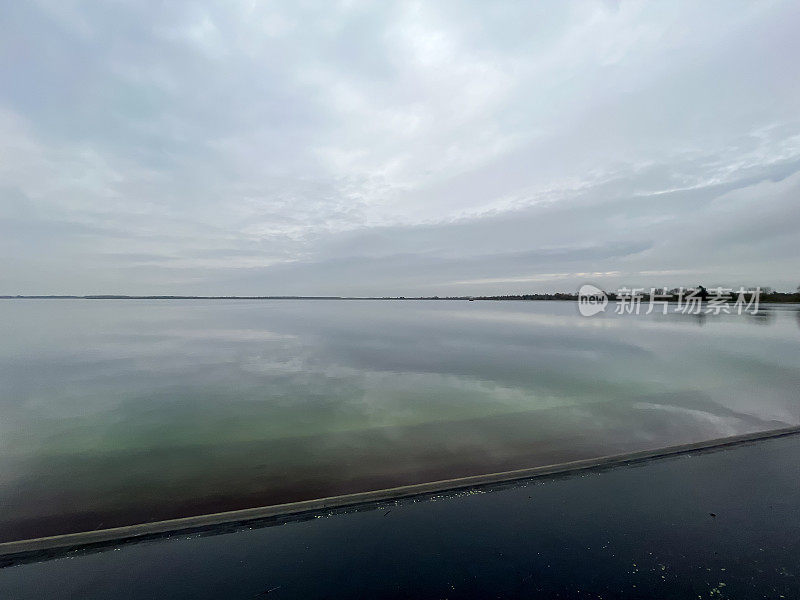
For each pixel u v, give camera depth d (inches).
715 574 96.1
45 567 103.4
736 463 157.9
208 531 118.0
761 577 94.7
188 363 520.1
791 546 106.3
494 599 90.3
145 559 106.3
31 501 160.7
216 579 98.6
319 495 162.9
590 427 251.6
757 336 803.4
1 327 1144.2
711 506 126.8
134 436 246.4
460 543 111.3
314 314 1818.4
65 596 94.0
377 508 130.0
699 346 662.5
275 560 105.5
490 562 103.0
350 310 2283.5
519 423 262.5
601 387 372.2
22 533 137.0
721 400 317.1
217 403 324.8
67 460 207.3
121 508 154.5
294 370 469.7
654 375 429.1
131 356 583.8
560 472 152.6
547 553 105.7
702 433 235.9
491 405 311.6
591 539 111.3
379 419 277.6
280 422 272.5
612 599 89.2
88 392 366.6
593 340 753.0
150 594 94.2
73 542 112.3
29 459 208.5
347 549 109.8
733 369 459.5
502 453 208.7
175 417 287.0
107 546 111.2
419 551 108.0
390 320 1369.3
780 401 312.8
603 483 143.6
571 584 94.3
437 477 179.3
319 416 286.4
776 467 153.9
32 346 701.3
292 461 202.4
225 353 608.1
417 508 129.8
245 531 118.2
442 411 295.9
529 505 130.2
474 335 851.4
